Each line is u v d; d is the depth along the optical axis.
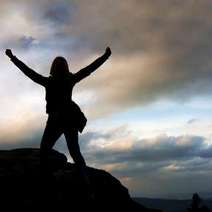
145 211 7.26
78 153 5.31
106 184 7.18
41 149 5.31
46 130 5.27
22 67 5.26
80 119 5.31
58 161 7.05
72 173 6.68
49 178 5.80
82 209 5.79
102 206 6.45
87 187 5.35
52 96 5.25
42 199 5.75
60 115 5.19
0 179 6.01
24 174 6.22
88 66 5.29
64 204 5.79
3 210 5.59
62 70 5.35
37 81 5.29
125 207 6.85
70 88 5.30
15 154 7.16
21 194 5.84
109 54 5.31
